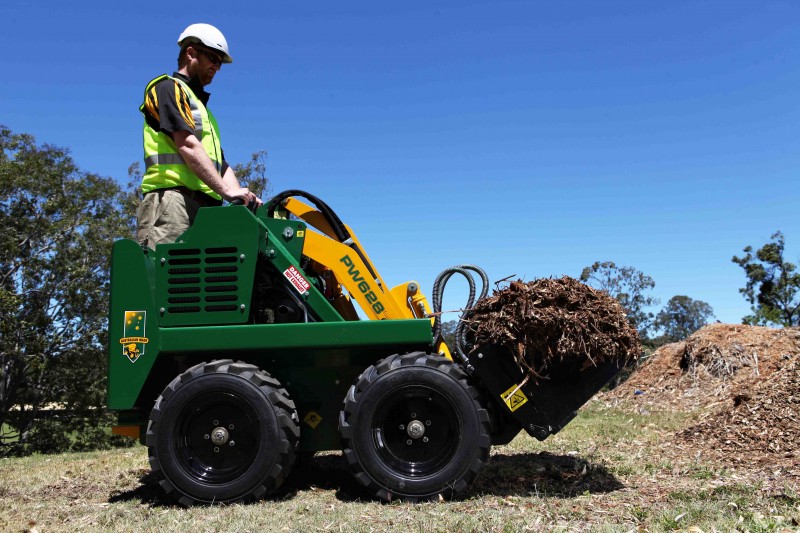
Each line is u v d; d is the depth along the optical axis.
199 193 4.86
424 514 3.82
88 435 29.84
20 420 29.31
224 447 4.32
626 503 4.06
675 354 15.19
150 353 4.40
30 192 29.47
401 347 4.51
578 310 4.31
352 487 4.77
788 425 6.71
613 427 8.40
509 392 4.29
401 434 4.30
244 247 4.46
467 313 4.46
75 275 28.72
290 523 3.66
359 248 4.95
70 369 28.80
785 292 38.81
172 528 3.61
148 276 4.46
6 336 26.97
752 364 13.23
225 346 4.38
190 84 4.98
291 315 4.67
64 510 4.25
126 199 31.31
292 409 4.34
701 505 3.88
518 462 5.65
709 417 8.05
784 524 3.46
